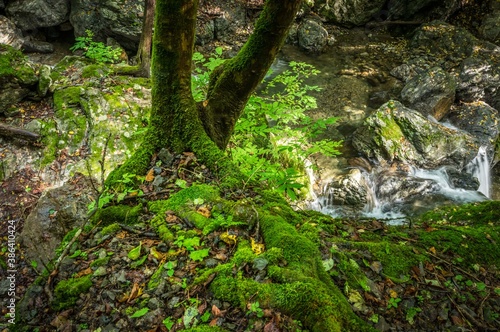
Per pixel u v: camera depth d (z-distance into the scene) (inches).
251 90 174.7
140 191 143.3
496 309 112.0
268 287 98.8
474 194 317.7
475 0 513.3
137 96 273.3
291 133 224.8
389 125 328.8
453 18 520.1
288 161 287.0
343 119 376.8
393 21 517.3
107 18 405.1
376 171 323.3
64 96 261.6
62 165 227.5
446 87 373.4
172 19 135.6
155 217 132.3
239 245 116.4
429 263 123.0
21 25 419.5
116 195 143.1
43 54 422.6
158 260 116.7
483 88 390.3
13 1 413.1
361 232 138.6
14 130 230.2
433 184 315.6
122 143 239.3
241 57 167.2
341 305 95.7
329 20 518.6
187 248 115.5
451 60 436.8
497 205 193.5
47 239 179.3
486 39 488.1
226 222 122.4
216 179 151.6
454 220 193.8
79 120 248.4
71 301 108.9
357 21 517.3
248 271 106.3
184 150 161.3
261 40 159.2
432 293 112.3
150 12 294.7
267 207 136.5
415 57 459.2
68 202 194.9
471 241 138.6
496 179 358.6
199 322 96.7
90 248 125.6
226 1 478.6
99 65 299.1
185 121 160.1
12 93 251.1
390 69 449.1
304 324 92.3
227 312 97.2
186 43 144.8
